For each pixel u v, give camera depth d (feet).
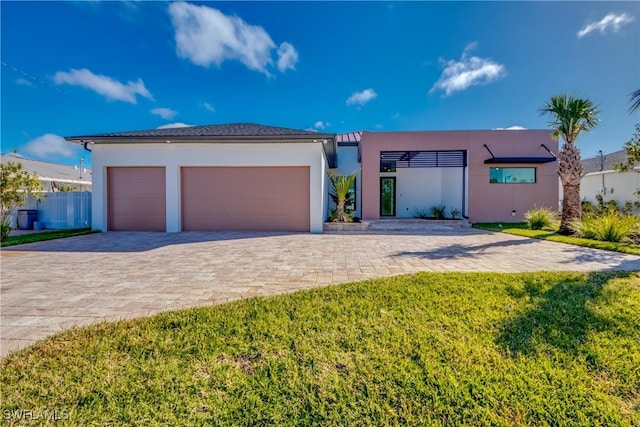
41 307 11.43
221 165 36.63
